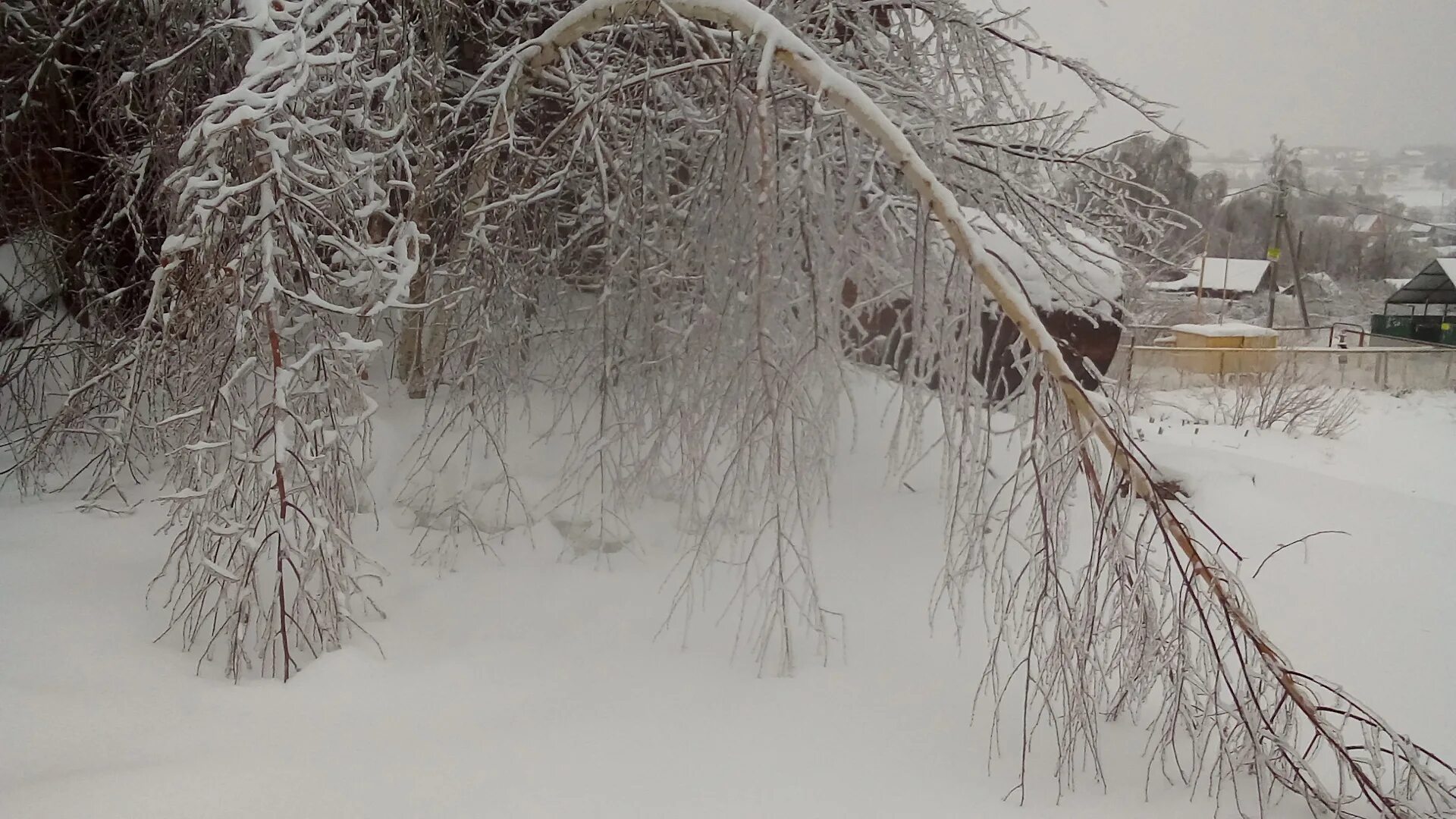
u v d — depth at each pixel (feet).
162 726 11.16
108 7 20.40
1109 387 13.70
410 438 19.62
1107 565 11.84
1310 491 23.03
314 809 9.59
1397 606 17.15
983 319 20.43
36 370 20.10
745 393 14.90
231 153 12.92
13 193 21.24
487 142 17.24
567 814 9.86
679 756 11.24
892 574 17.40
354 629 14.55
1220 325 51.83
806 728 12.12
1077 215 19.49
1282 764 11.07
